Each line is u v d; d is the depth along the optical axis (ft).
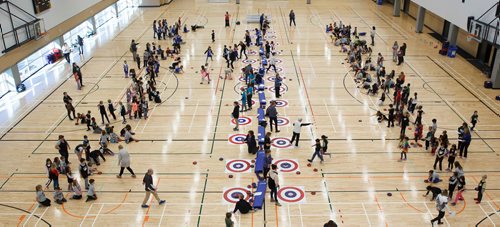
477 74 93.15
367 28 132.26
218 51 110.01
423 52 108.47
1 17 64.95
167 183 55.57
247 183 55.47
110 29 135.85
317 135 67.72
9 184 55.98
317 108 77.15
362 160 60.75
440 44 115.44
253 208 50.08
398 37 122.31
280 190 53.83
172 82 90.33
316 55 106.73
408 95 75.97
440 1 104.68
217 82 89.97
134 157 62.03
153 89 79.92
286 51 109.70
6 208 51.13
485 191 53.31
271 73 94.48
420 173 57.52
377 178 56.39
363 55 105.81
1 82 84.07
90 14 102.12
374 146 64.49
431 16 130.93
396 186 54.60
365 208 50.37
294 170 58.18
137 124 72.13
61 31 84.84
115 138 66.33
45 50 102.94
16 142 66.95
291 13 133.80
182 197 52.75
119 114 76.33
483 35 83.92
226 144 65.36
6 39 66.23
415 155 61.93
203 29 132.05
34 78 94.68
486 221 47.83
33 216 49.55
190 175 57.36
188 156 62.13
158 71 95.45
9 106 80.28
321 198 52.26
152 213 49.80
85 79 92.99
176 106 78.74
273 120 69.31
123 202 51.90
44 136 68.69
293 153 62.54
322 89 85.66
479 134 67.51
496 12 78.23
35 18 74.49
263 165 54.95
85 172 52.80
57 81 92.27
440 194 46.24
